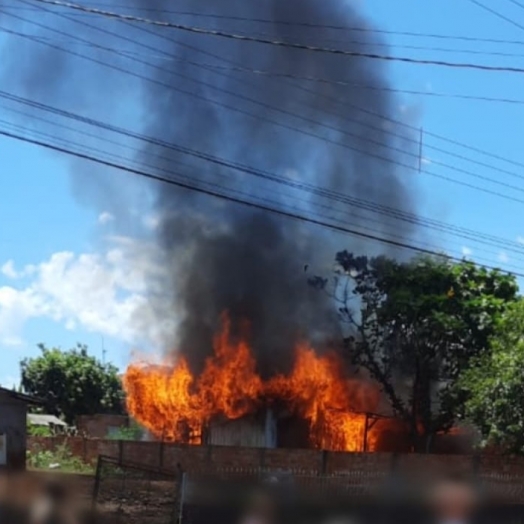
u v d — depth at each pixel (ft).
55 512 46.75
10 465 88.79
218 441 129.08
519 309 84.69
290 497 53.62
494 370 79.05
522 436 73.77
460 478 64.28
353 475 64.69
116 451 104.32
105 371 214.90
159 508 59.26
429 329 104.42
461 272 109.50
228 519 52.06
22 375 205.57
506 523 61.46
